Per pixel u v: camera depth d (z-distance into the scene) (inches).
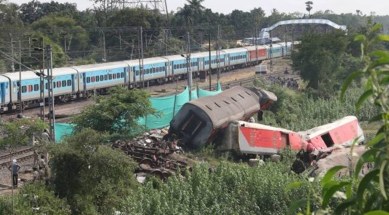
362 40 169.9
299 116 2012.8
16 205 758.5
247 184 896.9
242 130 1390.3
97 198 854.5
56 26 3964.1
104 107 1322.6
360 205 163.3
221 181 922.7
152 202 799.7
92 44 4055.1
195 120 1398.9
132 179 899.4
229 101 1545.3
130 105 1333.7
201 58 3454.7
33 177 1032.8
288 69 4173.2
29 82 2247.8
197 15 5078.7
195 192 872.9
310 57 2650.1
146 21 3878.0
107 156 863.1
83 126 1309.1
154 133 1464.1
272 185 863.7
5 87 2142.0
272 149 1417.3
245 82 3139.8
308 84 2709.2
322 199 178.7
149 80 3063.5
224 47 4643.2
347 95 2231.8
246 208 821.2
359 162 164.4
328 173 175.3
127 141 1256.2
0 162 1266.0
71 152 849.5
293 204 184.2
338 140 1584.6
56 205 788.6
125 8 3983.8
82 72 2549.2
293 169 1143.6
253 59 4234.7
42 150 952.3
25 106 2308.1
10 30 3213.6
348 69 2642.7
